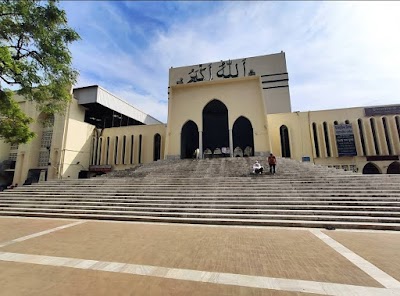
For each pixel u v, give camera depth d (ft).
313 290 10.52
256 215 27.22
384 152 70.95
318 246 17.44
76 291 10.47
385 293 10.27
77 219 30.32
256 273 12.42
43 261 14.30
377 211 26.37
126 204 33.65
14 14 28.76
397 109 72.49
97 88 95.81
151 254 15.62
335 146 74.38
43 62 32.78
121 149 95.20
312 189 34.27
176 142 78.23
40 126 93.66
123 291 10.44
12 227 25.00
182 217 28.78
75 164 90.12
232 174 47.16
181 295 10.06
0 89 30.68
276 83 106.42
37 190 44.14
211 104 90.53
